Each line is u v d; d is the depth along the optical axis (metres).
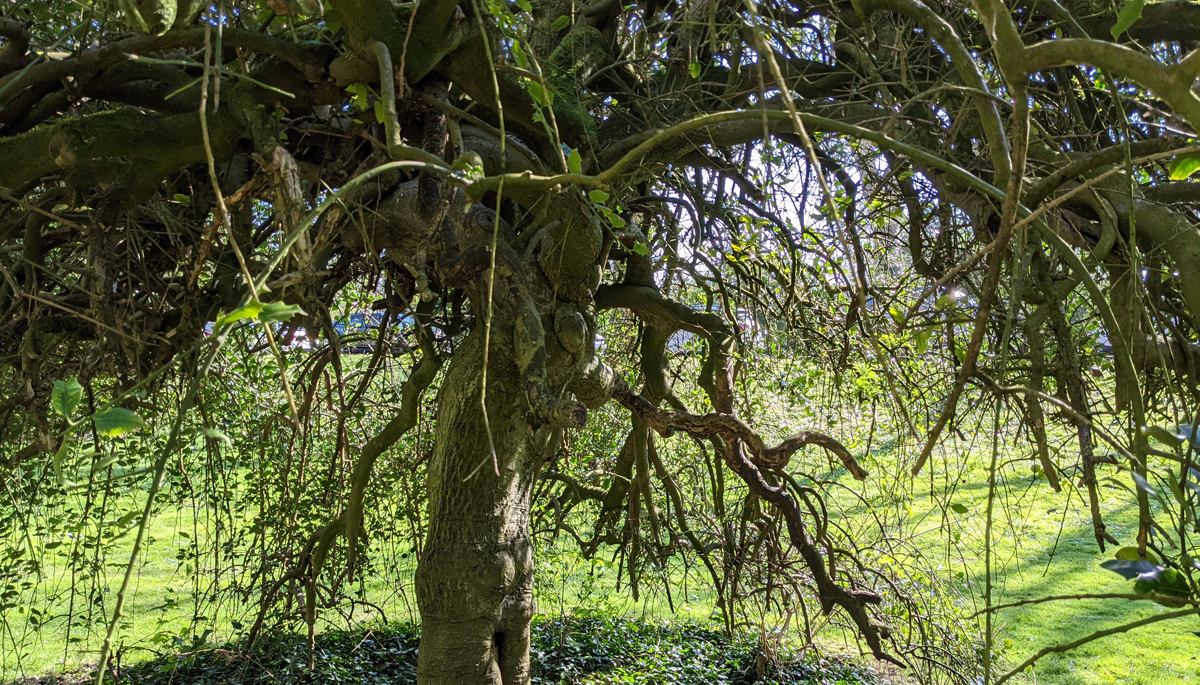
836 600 5.10
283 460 6.88
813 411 7.04
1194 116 1.21
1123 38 3.82
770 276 6.80
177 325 4.77
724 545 6.90
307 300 4.10
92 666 7.76
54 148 2.95
